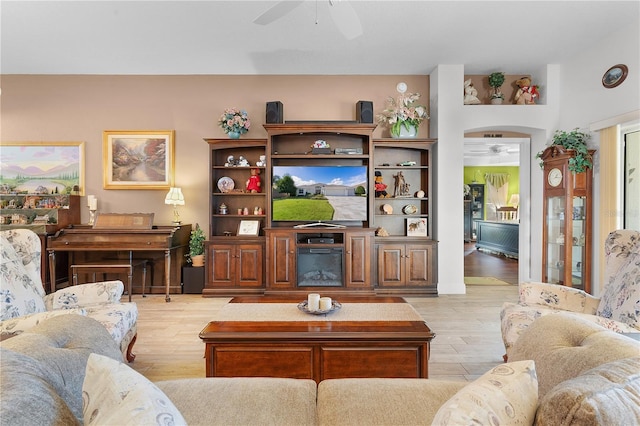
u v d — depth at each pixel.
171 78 5.10
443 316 3.84
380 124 5.14
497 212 11.66
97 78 5.07
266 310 2.45
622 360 0.84
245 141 4.74
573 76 4.59
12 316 2.00
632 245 2.22
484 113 4.88
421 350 2.01
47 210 4.88
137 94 5.09
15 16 3.54
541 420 0.72
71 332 1.23
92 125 5.08
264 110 5.13
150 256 4.91
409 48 4.30
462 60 4.69
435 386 1.42
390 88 5.14
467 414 0.72
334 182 4.83
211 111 5.12
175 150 5.12
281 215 4.80
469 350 2.93
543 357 1.15
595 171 4.17
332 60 4.64
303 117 5.14
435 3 3.34
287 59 4.59
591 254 4.15
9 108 5.05
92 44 4.15
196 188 5.12
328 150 4.79
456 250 4.89
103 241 4.41
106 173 5.07
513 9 3.44
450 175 4.89
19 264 2.22
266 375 1.99
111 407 0.75
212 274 4.68
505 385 0.81
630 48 3.73
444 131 4.88
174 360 2.72
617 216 3.85
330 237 4.88
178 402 1.28
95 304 2.50
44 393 0.80
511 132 5.29
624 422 0.63
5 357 0.86
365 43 4.15
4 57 4.50
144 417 0.70
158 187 5.09
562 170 4.15
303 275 4.64
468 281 5.71
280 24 3.71
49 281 4.59
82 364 1.08
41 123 5.07
